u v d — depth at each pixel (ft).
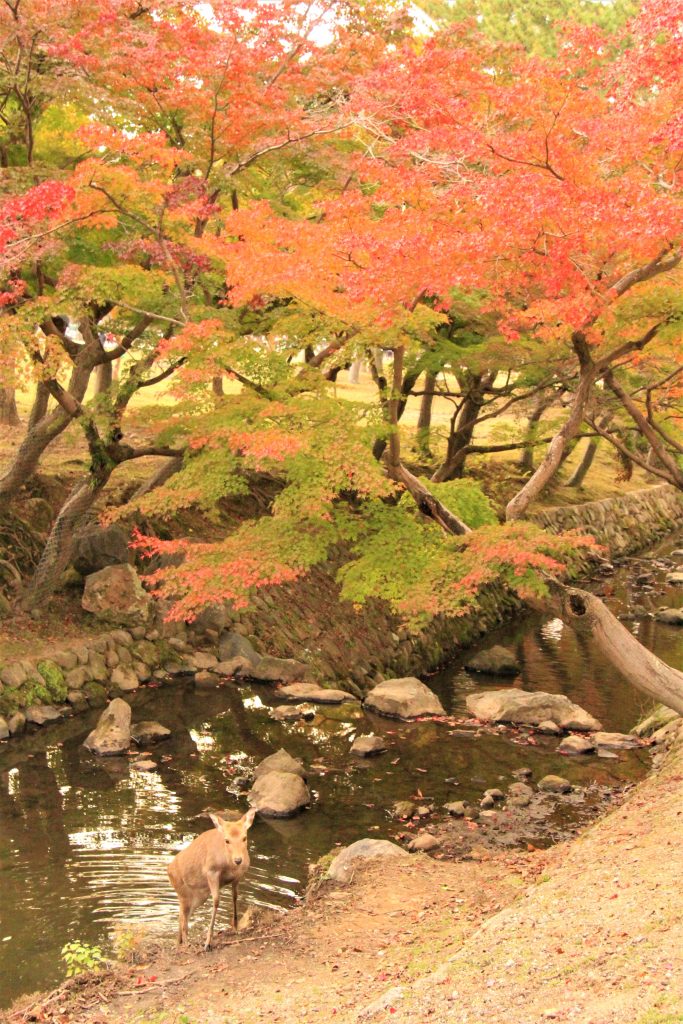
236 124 51.88
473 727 60.18
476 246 36.01
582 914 27.71
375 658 74.33
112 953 32.17
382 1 63.21
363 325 41.65
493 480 114.42
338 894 35.65
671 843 33.58
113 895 37.09
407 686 64.13
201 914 35.53
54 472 78.84
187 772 51.24
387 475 45.03
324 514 44.06
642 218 33.50
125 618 68.03
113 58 49.06
